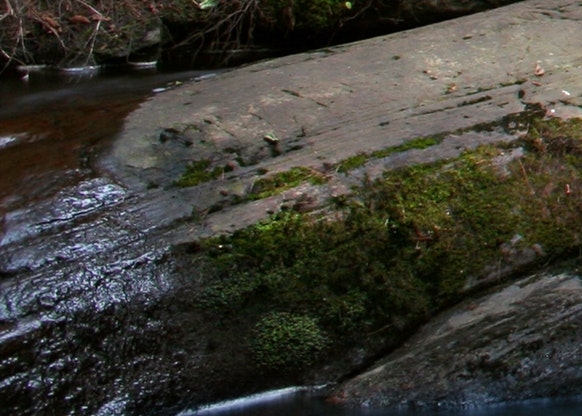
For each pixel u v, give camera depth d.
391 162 4.70
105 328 4.33
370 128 4.84
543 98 4.96
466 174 4.68
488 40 5.36
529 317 4.54
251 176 4.66
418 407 4.48
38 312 4.28
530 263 4.64
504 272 4.62
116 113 5.00
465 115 4.89
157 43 6.57
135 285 4.38
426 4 6.56
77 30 6.55
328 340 4.54
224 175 4.66
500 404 4.50
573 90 5.01
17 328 4.24
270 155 4.75
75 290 4.33
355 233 4.55
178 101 5.04
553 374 4.51
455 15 6.59
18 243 4.39
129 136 4.80
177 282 4.42
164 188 4.61
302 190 4.60
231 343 4.46
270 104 4.96
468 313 4.57
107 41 6.51
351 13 6.58
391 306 4.57
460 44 5.34
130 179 4.62
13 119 5.11
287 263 4.50
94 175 4.62
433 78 5.12
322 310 4.53
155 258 4.43
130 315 4.36
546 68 5.16
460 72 5.15
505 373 4.50
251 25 6.66
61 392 4.26
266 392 4.52
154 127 4.84
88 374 4.30
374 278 4.55
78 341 4.30
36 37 6.52
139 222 4.50
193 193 4.60
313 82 5.10
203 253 4.46
